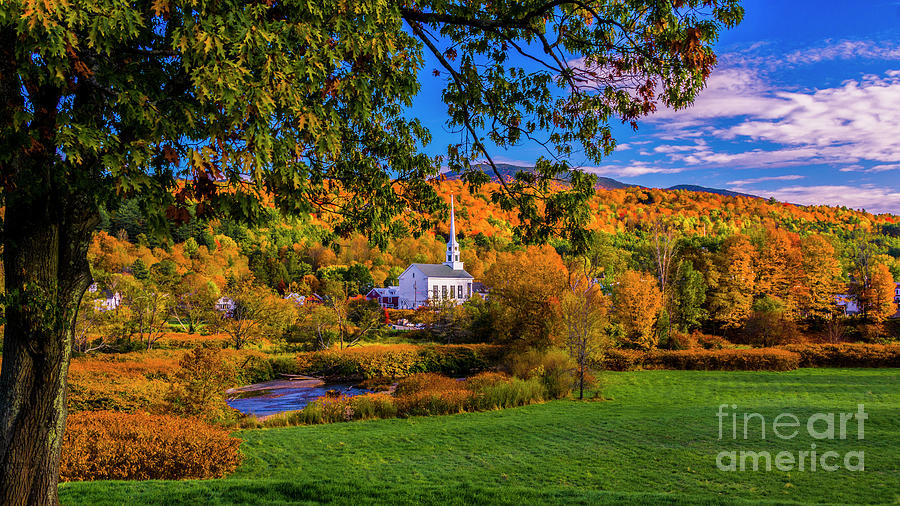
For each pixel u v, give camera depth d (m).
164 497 12.88
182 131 6.62
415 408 34.38
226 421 29.12
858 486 18.45
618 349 60.31
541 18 10.32
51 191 7.02
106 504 11.99
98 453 16.45
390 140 11.39
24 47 5.49
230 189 6.76
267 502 12.69
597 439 27.02
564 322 45.94
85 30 6.25
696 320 74.88
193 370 26.69
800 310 85.00
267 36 6.09
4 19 5.03
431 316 79.06
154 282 63.72
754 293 83.19
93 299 51.12
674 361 56.12
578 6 9.62
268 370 53.22
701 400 39.22
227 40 5.94
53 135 6.36
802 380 47.84
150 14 6.88
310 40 6.63
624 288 61.94
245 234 164.25
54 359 7.14
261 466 21.52
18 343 7.02
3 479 6.89
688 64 8.95
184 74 6.81
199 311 66.50
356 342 69.81
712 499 14.47
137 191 6.13
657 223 79.19
